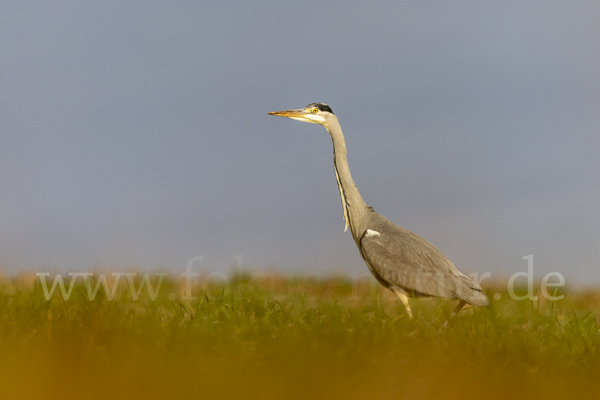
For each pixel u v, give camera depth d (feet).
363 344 34.27
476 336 37.35
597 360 34.17
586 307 60.95
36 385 28.14
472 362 32.78
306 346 33.78
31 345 32.71
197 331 36.19
